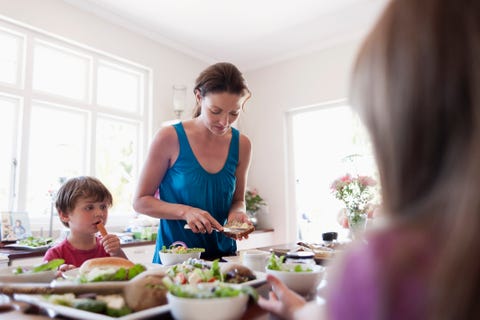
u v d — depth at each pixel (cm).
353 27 357
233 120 141
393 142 30
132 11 324
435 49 28
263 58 429
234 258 126
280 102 420
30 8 272
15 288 66
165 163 146
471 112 27
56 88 300
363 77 33
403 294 27
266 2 313
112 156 336
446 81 28
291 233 403
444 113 28
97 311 59
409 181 30
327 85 386
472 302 25
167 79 378
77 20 302
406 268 27
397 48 30
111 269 75
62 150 299
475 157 26
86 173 311
